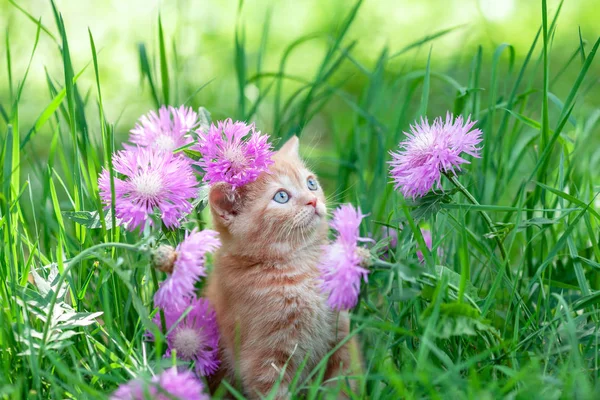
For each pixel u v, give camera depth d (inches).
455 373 36.3
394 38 89.7
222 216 41.9
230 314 41.7
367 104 52.2
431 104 64.9
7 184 39.7
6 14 65.0
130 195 39.6
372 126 51.0
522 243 44.4
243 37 50.8
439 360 39.4
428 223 44.6
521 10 89.7
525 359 39.1
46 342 38.3
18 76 65.9
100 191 41.4
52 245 45.9
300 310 41.3
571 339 36.6
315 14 96.3
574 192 44.0
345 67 82.0
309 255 42.3
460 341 39.3
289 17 96.7
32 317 39.3
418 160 39.4
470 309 37.1
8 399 37.0
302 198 42.4
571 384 35.6
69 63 40.8
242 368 41.3
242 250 42.0
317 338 41.6
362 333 42.6
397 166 39.9
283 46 91.0
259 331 41.3
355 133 50.2
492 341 39.2
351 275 37.1
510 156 46.7
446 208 39.7
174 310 40.8
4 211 41.2
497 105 45.2
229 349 41.9
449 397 36.2
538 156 43.7
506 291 42.3
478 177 44.8
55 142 42.4
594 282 42.1
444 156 39.0
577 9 92.0
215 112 55.3
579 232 43.8
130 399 35.9
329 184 57.6
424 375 35.9
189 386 36.1
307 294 41.4
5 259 40.1
